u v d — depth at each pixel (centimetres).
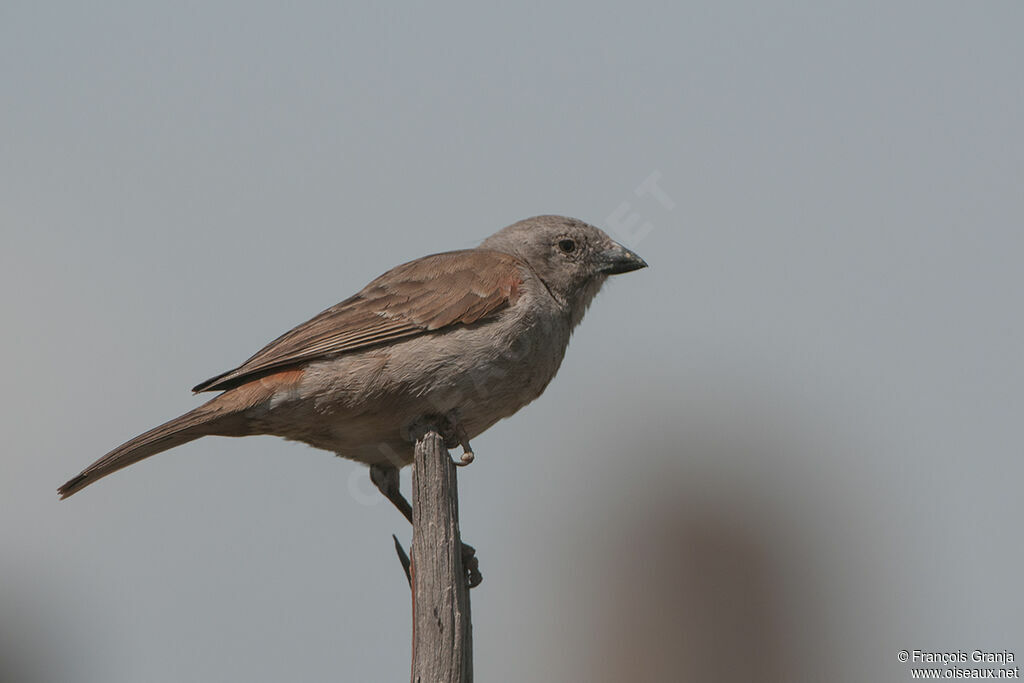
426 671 813
